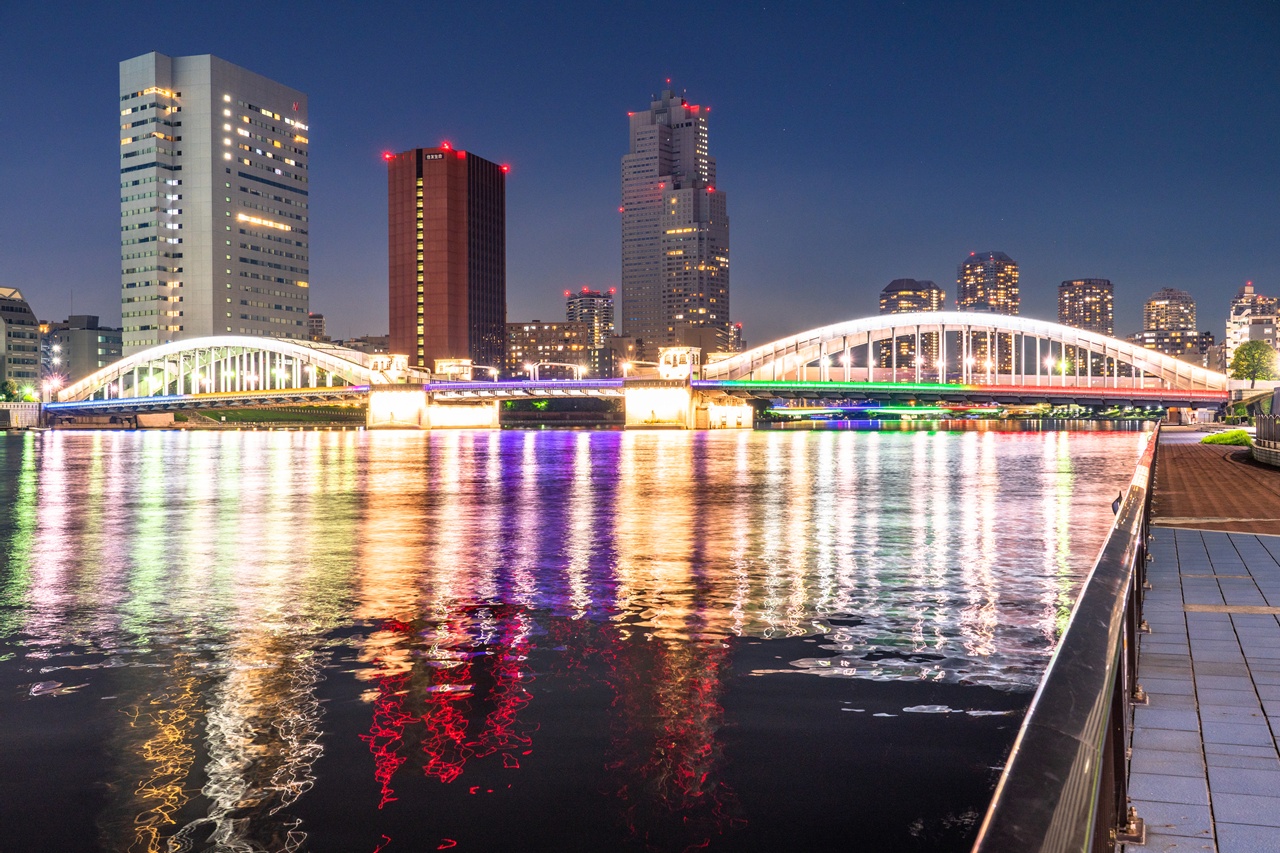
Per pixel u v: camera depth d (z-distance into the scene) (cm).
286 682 1063
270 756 827
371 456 9400
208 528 2945
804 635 1275
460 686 1038
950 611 1439
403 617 1428
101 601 1616
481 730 887
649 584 1723
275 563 2089
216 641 1281
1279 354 18750
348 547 2372
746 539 2452
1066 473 5625
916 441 12962
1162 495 2811
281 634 1320
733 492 4284
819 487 4584
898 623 1351
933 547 2252
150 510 3675
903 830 662
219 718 934
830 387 18762
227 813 711
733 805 709
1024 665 1105
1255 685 772
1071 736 221
